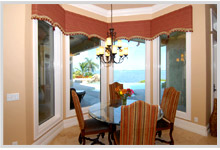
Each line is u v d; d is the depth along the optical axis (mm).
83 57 3398
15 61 1801
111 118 1824
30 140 1949
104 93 3641
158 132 2451
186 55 2805
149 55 3496
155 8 3363
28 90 1920
